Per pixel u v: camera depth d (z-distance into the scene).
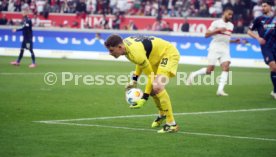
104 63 55.91
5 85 35.91
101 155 16.58
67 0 73.81
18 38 63.50
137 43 19.53
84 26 72.62
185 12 70.00
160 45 20.34
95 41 61.19
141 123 22.66
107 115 24.67
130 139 19.17
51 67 49.97
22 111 25.19
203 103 29.75
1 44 64.31
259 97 32.91
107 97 31.23
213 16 68.75
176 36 57.91
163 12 71.06
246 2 65.75
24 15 49.88
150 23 71.25
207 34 33.97
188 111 26.69
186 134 20.38
